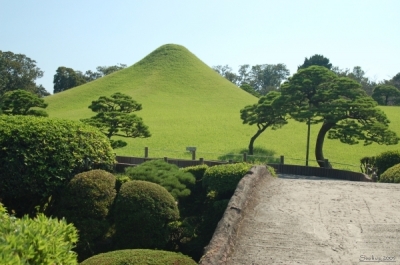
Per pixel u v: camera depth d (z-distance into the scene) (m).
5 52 67.88
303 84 25.34
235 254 6.57
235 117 45.09
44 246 3.96
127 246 9.48
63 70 82.50
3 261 3.34
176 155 29.30
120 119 24.16
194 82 64.75
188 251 10.23
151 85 61.66
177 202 11.43
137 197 9.62
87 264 6.73
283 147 32.88
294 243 6.98
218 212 11.06
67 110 51.97
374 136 23.20
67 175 10.77
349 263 6.19
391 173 13.91
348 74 88.12
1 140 10.34
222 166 12.15
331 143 34.34
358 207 8.93
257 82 111.12
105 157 11.70
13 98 30.12
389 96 64.88
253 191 9.72
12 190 10.29
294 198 9.62
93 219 9.66
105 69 99.75
